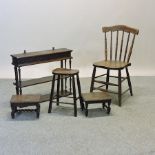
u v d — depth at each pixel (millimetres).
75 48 4516
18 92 3172
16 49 4422
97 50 4547
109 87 3932
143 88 3900
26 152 2242
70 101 3393
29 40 4418
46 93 3660
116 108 3172
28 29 4371
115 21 4473
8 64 4449
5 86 3971
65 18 4387
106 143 2389
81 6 4363
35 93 3674
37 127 2688
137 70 4633
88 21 4430
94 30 4469
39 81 3336
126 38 4461
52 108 3172
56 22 4387
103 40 4512
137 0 4406
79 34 4469
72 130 2625
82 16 4402
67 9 4355
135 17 4473
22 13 4297
